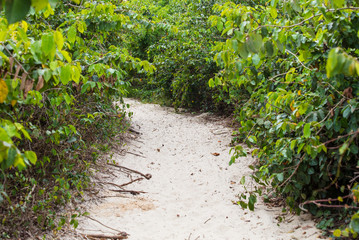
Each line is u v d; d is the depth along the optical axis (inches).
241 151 159.5
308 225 151.0
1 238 123.2
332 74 59.6
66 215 146.0
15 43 87.0
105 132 245.1
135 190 204.2
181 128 362.0
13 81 73.5
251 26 107.4
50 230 141.3
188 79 417.1
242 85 306.3
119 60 157.3
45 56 74.5
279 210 172.9
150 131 344.8
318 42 128.3
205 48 381.4
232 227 159.8
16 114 128.1
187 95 437.7
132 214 171.6
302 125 136.4
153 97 502.3
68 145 173.8
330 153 142.9
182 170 244.8
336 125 129.0
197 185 217.0
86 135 222.4
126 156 260.2
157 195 200.1
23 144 153.4
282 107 149.0
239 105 315.6
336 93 138.1
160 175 233.5
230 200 191.3
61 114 160.2
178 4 466.9
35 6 38.9
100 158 235.1
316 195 155.9
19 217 132.4
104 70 141.8
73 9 202.8
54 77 81.6
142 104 477.4
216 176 229.8
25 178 141.3
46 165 160.4
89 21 171.2
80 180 173.6
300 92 145.6
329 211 150.5
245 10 125.4
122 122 316.8
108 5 166.2
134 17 189.5
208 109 432.5
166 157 273.7
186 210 181.0
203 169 244.5
